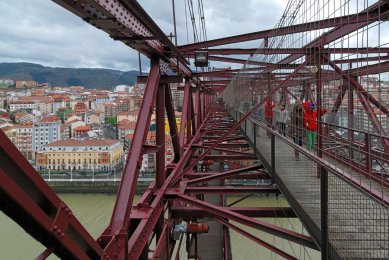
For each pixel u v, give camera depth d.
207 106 50.34
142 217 7.91
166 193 10.35
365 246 4.79
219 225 17.83
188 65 15.75
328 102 7.73
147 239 7.61
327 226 5.68
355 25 6.11
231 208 10.15
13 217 3.43
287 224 26.55
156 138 10.37
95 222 27.09
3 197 3.12
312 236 6.54
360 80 5.91
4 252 18.95
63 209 4.00
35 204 3.43
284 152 9.43
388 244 4.41
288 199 8.71
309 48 8.48
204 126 32.53
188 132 18.73
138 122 7.93
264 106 16.09
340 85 6.71
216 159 20.48
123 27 6.22
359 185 4.89
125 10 6.16
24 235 21.20
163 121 10.34
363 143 6.00
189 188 11.86
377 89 5.27
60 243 3.98
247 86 22.12
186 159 15.61
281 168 9.82
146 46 7.96
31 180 3.42
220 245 16.50
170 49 9.27
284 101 12.38
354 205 5.12
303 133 9.70
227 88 46.94
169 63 10.49
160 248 8.56
